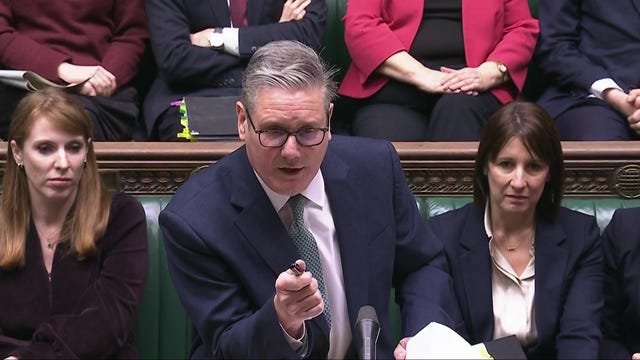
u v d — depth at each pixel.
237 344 7.16
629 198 11.06
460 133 12.10
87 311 8.89
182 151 11.00
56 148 9.12
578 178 11.11
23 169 9.25
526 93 13.74
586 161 11.04
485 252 9.29
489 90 12.51
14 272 9.16
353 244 7.80
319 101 6.93
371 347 5.93
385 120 12.38
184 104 11.92
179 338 10.30
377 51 12.61
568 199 10.95
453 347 6.07
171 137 12.18
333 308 7.88
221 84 12.60
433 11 12.91
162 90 12.75
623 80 12.55
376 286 7.84
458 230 9.41
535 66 13.65
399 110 12.56
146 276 9.40
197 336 8.26
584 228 9.38
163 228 7.74
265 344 7.02
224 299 7.55
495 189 9.16
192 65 12.48
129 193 11.08
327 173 7.89
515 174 9.02
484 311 9.17
